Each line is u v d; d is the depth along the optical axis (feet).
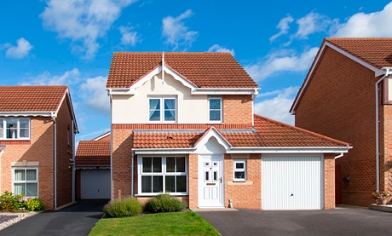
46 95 80.89
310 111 88.94
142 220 48.16
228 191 61.21
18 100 78.13
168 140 61.87
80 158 109.40
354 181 69.72
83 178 109.09
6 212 67.82
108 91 63.87
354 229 43.83
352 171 70.44
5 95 80.07
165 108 65.51
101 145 116.78
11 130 76.02
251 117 66.33
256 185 61.77
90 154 111.86
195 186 60.54
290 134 64.80
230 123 65.87
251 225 45.39
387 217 51.42
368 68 65.67
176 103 65.57
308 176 62.75
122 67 71.72
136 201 56.65
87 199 106.63
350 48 72.49
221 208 59.93
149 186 61.16
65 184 87.66
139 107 64.75
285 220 48.78
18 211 68.95
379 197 61.52
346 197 72.23
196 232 40.37
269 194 62.08
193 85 64.75
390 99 62.13
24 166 75.25
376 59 65.67
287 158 62.75
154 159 61.57
